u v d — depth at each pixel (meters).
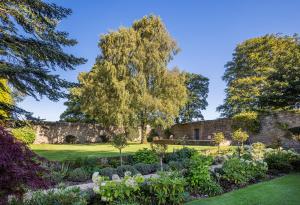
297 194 6.11
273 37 24.20
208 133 24.45
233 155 10.20
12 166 2.67
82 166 8.35
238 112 23.92
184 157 10.76
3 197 2.80
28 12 7.18
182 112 32.56
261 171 8.42
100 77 20.73
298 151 15.48
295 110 17.81
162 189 5.20
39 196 4.24
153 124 22.36
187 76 32.34
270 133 19.22
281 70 10.67
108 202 4.75
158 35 21.86
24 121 7.36
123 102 19.67
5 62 7.17
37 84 7.14
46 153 13.06
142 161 9.86
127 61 20.69
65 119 29.88
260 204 5.33
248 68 25.75
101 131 26.11
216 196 5.98
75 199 4.40
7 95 10.60
